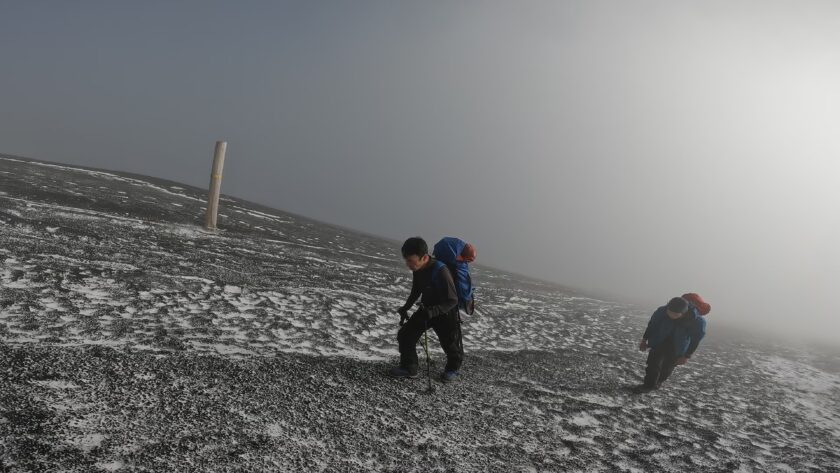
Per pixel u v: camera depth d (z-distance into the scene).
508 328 11.23
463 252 6.14
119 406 4.36
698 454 5.60
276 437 4.32
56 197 15.80
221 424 4.36
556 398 6.69
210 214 16.48
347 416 4.96
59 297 7.23
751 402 8.57
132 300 7.69
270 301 9.08
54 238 10.59
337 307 9.61
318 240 20.84
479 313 12.14
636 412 6.77
